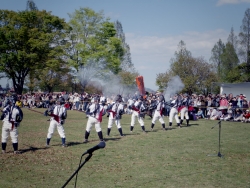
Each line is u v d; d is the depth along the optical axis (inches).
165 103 767.7
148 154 464.1
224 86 1307.8
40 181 335.0
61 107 512.1
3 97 1504.7
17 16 1819.6
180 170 382.0
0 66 1707.7
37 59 1795.0
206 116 1053.8
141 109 686.5
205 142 567.5
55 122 508.1
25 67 1795.0
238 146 533.3
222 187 322.7
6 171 369.1
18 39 1734.7
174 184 330.0
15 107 454.6
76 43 1943.9
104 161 420.2
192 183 333.7
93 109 550.6
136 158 438.3
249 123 885.8
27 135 627.8
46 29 1856.5
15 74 1824.6
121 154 462.3
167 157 446.9
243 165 409.4
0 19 1865.2
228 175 364.2
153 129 743.7
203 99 1058.7
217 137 625.3
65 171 373.1
